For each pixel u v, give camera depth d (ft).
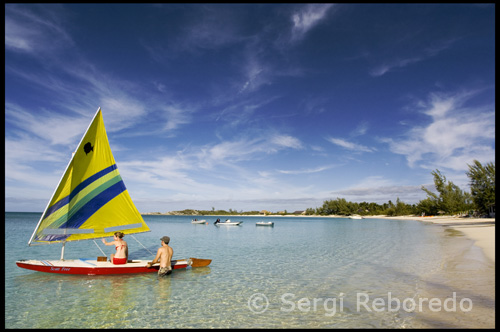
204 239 97.04
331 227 194.70
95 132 41.70
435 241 78.69
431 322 21.21
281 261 50.80
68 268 37.32
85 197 40.19
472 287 29.84
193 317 23.85
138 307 26.22
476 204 171.22
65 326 22.08
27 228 133.69
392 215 494.18
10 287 32.22
